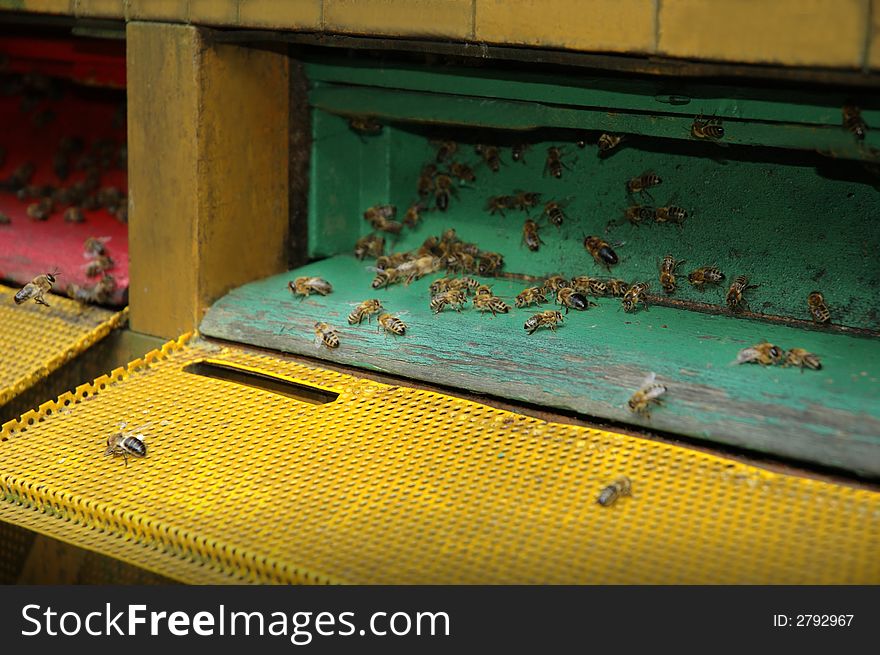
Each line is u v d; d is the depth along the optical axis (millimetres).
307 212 458
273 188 440
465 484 314
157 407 366
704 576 274
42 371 405
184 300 418
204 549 302
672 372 335
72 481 334
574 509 301
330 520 306
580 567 281
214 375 396
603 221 419
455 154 450
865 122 324
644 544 287
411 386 363
